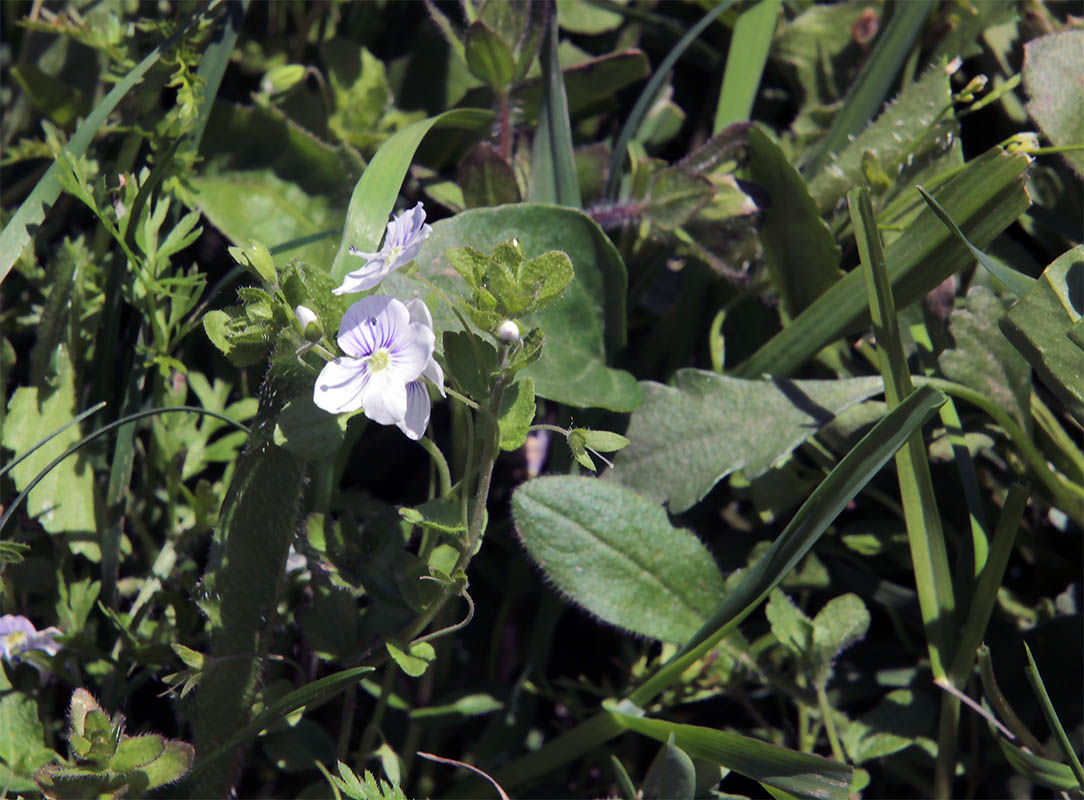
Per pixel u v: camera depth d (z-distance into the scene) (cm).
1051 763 25
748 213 28
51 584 27
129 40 28
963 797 27
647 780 25
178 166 27
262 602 25
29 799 25
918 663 28
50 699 27
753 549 28
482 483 24
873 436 25
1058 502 27
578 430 24
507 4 28
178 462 28
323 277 24
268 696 26
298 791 28
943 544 26
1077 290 26
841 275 28
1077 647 27
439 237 27
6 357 28
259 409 24
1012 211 27
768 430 27
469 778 27
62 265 27
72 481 27
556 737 28
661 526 27
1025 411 27
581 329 28
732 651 27
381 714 27
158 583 27
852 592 28
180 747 25
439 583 25
